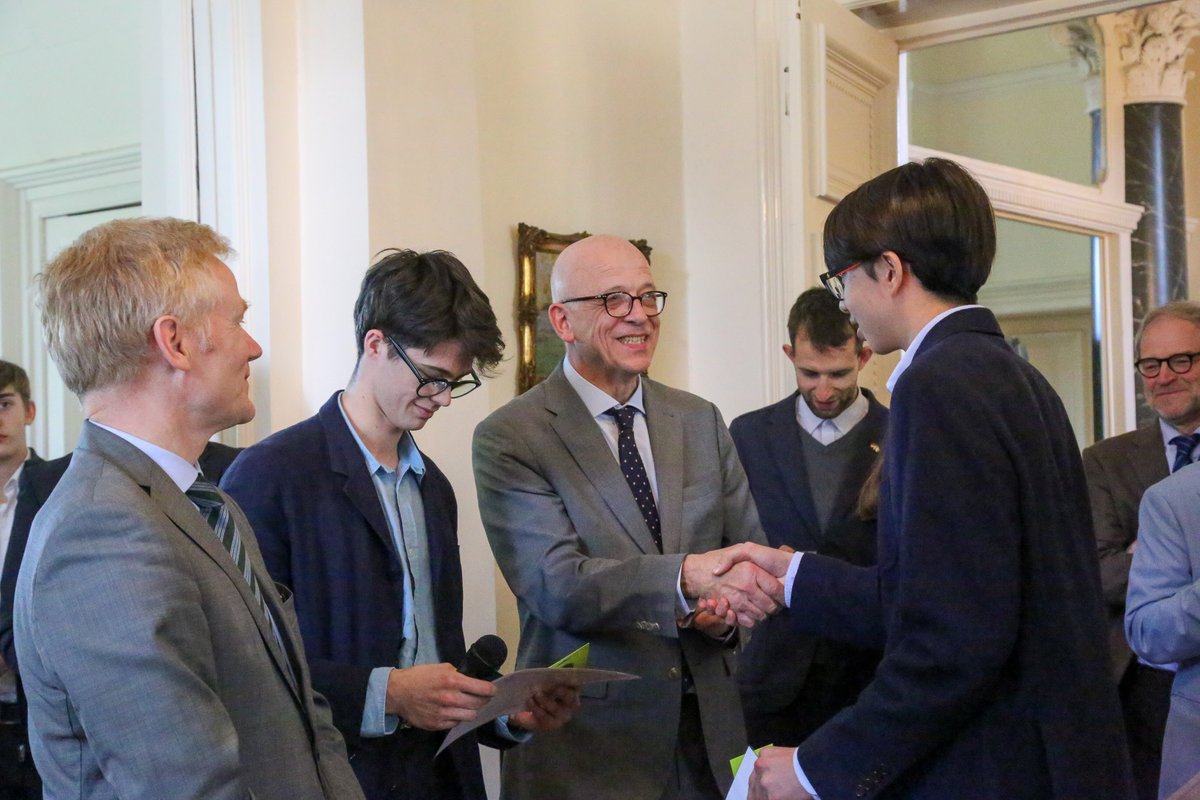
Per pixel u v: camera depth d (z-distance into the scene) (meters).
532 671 1.82
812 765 1.55
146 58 3.28
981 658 1.43
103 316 1.41
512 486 2.24
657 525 2.30
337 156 3.06
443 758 2.08
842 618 1.80
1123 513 3.17
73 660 1.25
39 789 2.49
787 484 2.99
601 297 2.31
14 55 4.67
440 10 3.25
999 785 1.47
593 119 4.03
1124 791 1.48
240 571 1.49
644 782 2.17
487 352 2.02
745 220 4.16
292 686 1.49
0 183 4.67
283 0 3.10
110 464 1.37
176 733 1.24
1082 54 6.39
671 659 2.20
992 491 1.46
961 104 6.77
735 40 4.19
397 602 2.01
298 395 3.08
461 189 3.28
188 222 1.52
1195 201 7.11
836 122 4.14
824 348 2.91
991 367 1.55
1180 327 3.06
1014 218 5.96
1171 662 2.20
